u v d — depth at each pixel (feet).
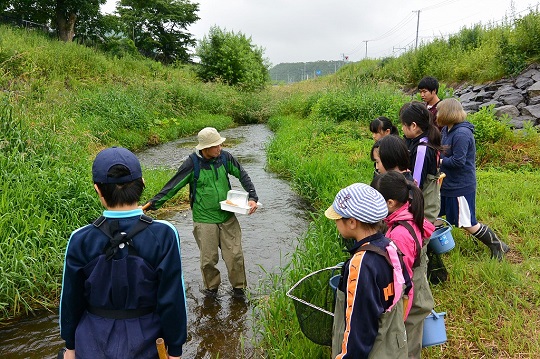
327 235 16.85
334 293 9.04
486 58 53.06
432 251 12.89
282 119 64.44
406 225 9.05
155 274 6.55
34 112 27.99
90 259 6.47
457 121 14.85
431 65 67.82
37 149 23.08
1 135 21.99
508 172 27.35
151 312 6.75
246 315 14.35
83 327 6.64
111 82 58.59
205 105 70.79
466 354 10.89
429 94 18.20
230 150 45.91
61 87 47.14
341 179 25.96
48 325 14.01
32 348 12.83
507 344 11.04
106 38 94.27
